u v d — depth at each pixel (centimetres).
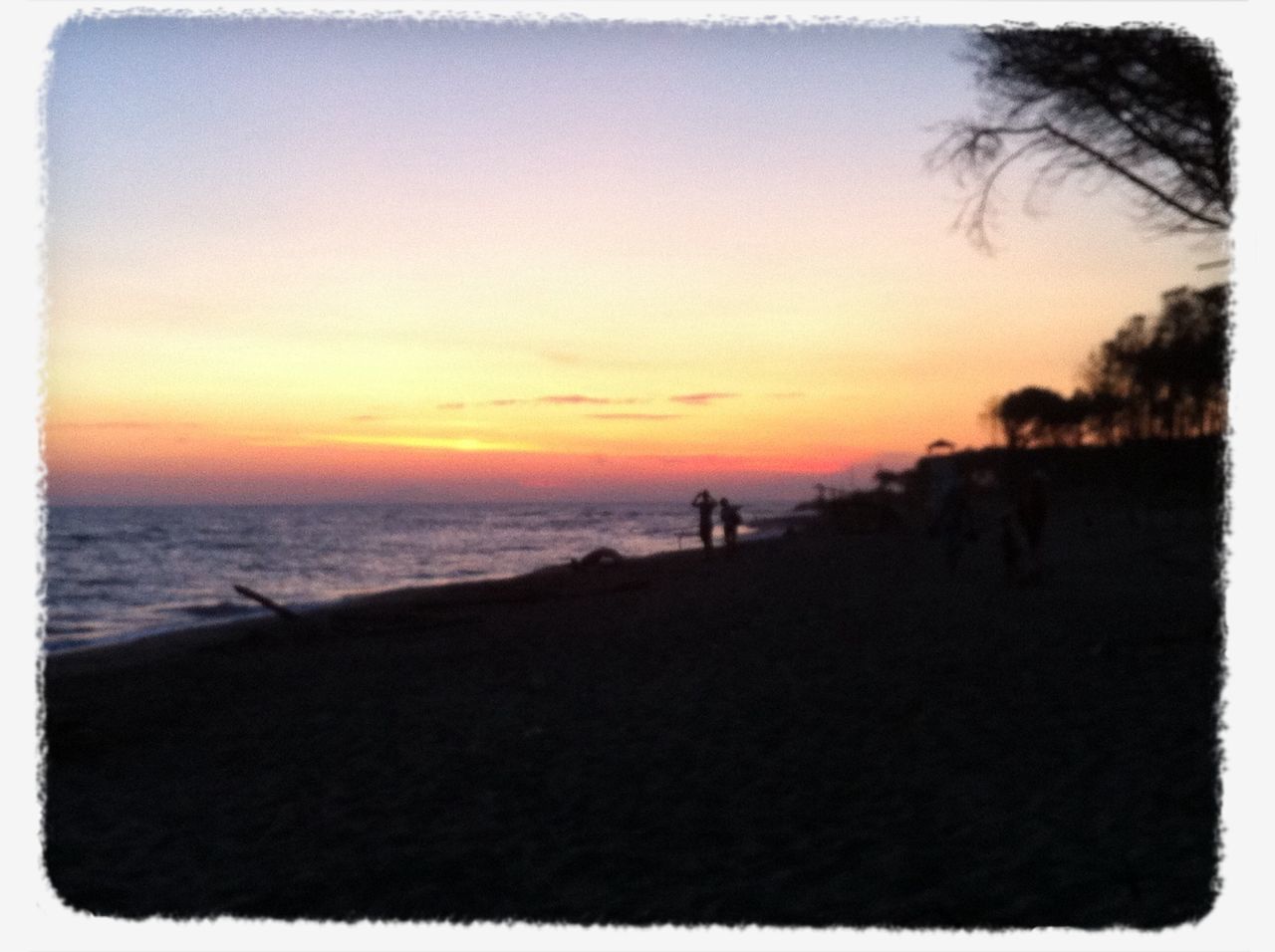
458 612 1967
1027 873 474
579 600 2084
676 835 566
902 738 747
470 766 755
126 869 562
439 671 1260
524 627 1666
